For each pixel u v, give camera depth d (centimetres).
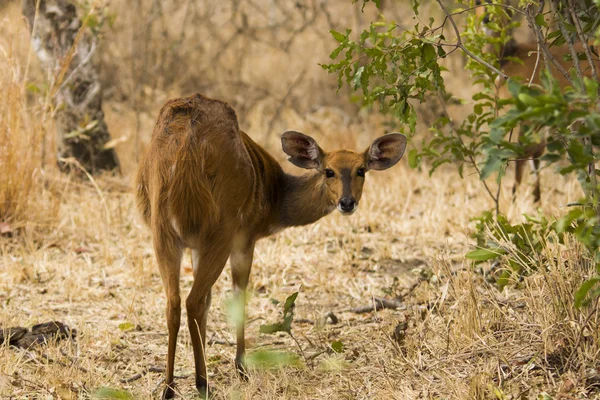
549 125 614
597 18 799
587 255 845
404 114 876
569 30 812
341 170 939
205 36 2388
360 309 1062
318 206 962
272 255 1260
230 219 827
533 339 834
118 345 966
